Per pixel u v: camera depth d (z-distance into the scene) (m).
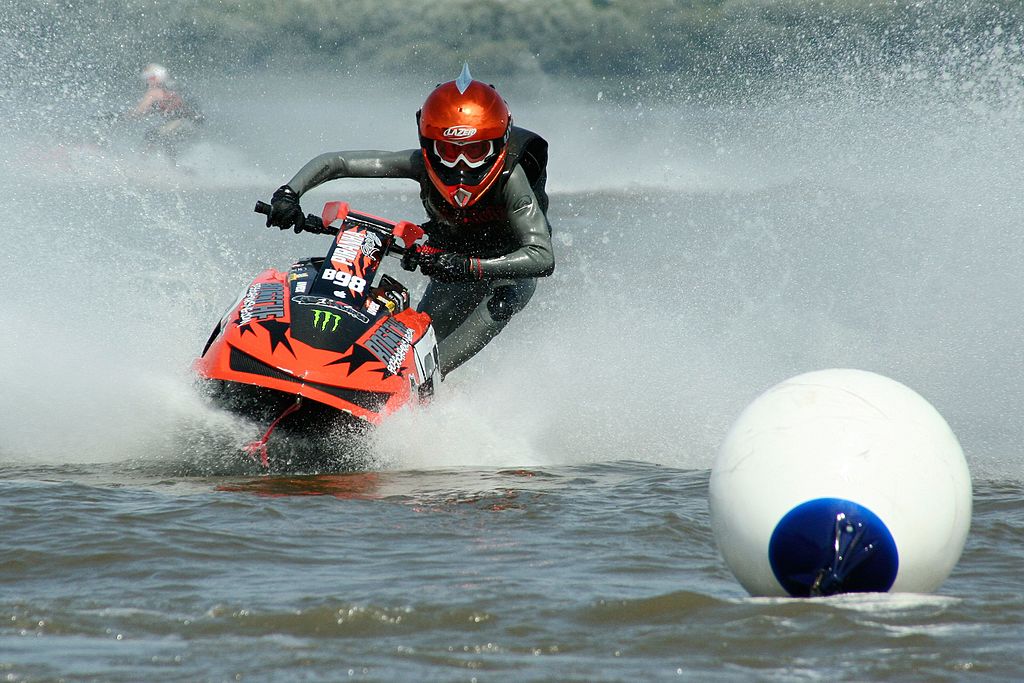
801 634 14.04
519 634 14.31
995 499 22.36
